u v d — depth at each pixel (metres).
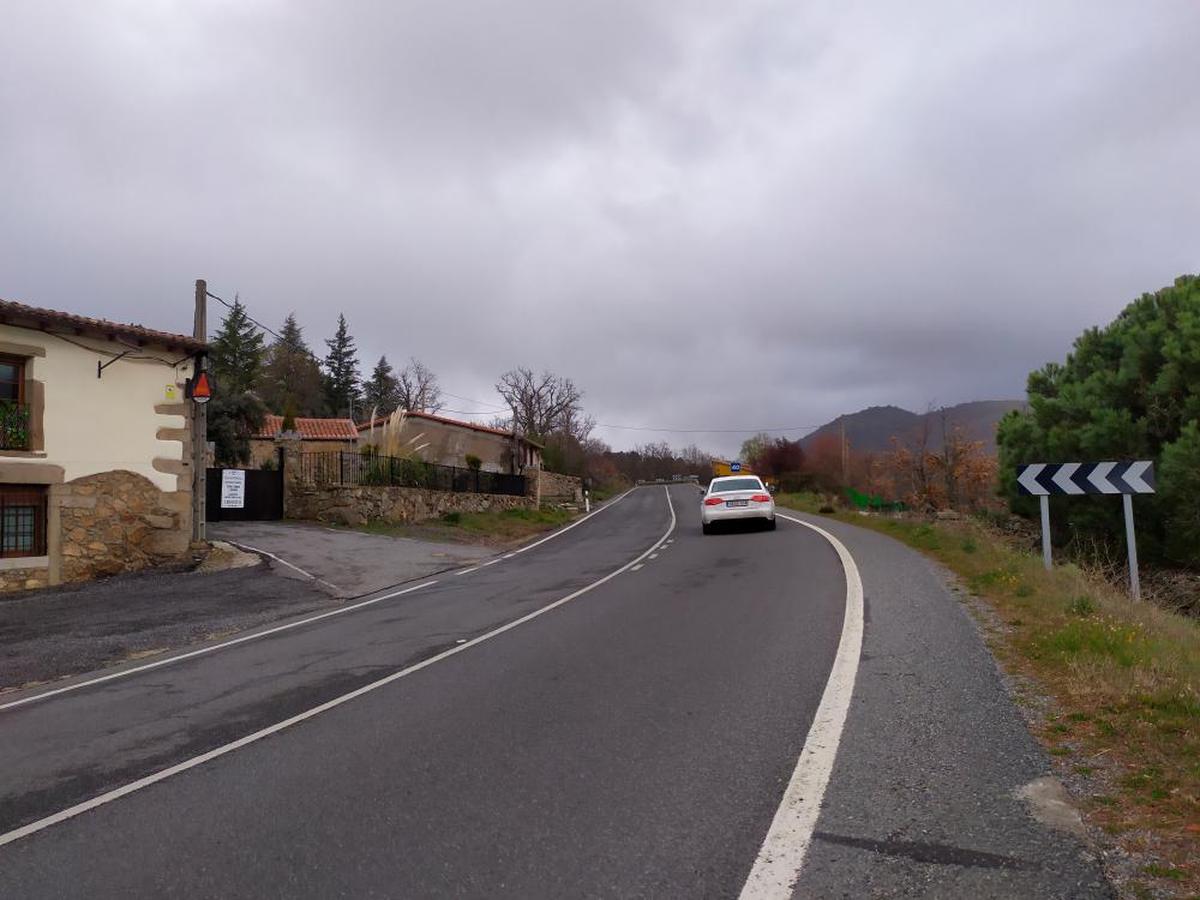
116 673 9.08
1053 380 27.28
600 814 4.46
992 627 8.55
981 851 3.79
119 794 5.19
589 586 14.10
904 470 53.44
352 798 4.89
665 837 4.14
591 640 9.23
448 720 6.40
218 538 20.80
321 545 20.75
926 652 7.61
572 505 50.59
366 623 11.45
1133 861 3.60
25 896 3.87
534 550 23.25
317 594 14.59
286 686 7.90
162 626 11.74
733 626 9.50
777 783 4.76
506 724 6.20
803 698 6.42
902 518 24.58
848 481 58.62
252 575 16.39
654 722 6.03
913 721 5.69
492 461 48.88
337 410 82.19
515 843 4.16
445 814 4.57
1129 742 4.95
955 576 12.37
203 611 12.91
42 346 15.88
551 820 4.41
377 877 3.87
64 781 5.49
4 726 7.02
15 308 15.08
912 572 12.95
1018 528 25.91
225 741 6.21
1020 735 5.27
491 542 25.84
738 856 3.90
